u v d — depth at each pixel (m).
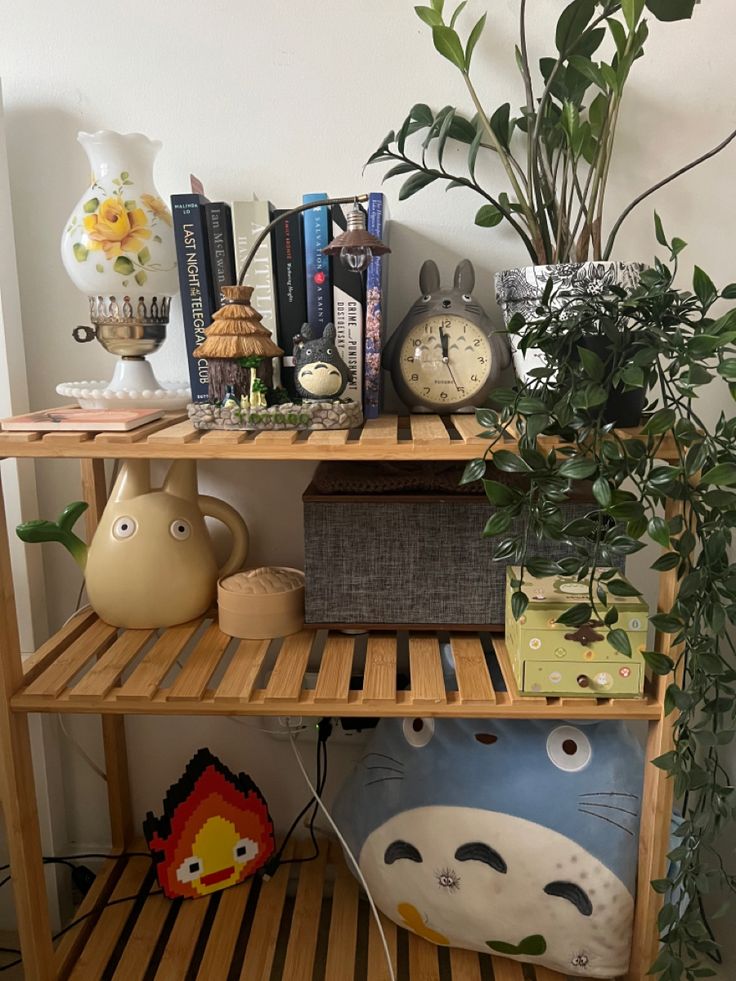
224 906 1.15
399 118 1.07
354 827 1.09
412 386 1.02
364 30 1.05
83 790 1.29
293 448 0.83
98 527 1.05
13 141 1.09
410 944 1.09
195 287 0.99
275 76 1.07
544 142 1.00
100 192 0.97
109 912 1.15
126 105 1.08
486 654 1.00
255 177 1.09
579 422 0.77
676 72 1.04
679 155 1.06
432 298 1.02
